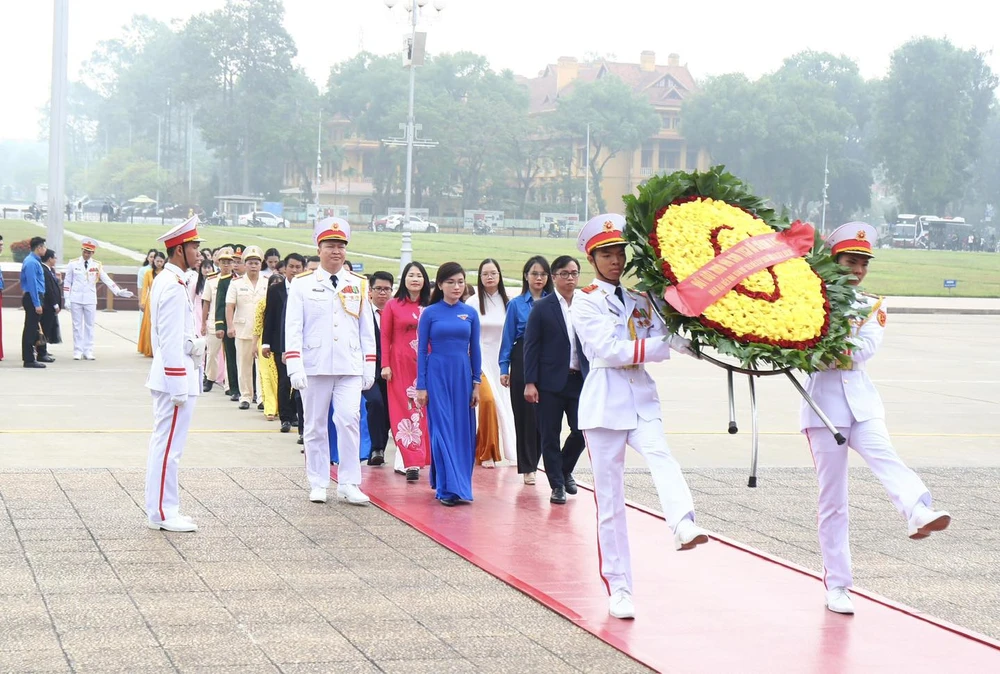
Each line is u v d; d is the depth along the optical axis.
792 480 10.20
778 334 5.73
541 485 9.75
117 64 158.75
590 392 6.08
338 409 8.66
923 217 99.06
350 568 6.85
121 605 5.91
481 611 6.07
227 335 14.37
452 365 8.90
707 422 14.00
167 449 7.52
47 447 10.48
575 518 8.45
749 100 101.75
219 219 92.44
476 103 99.00
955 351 24.80
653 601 6.37
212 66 105.25
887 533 8.32
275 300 11.94
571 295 8.95
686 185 6.29
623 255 6.00
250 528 7.77
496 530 7.97
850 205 109.00
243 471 9.78
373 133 103.88
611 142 100.31
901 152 102.38
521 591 6.45
